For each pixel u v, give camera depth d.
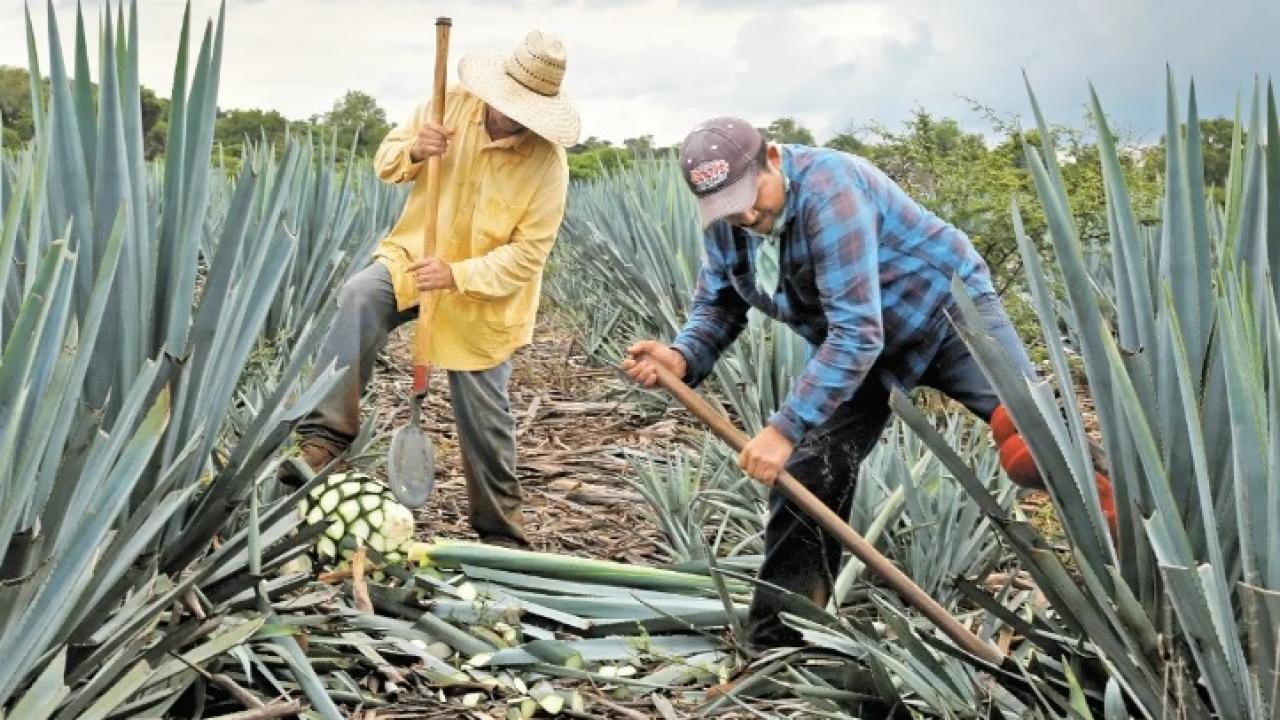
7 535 2.76
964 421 6.63
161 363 3.45
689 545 5.19
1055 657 3.51
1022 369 4.03
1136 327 3.38
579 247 13.70
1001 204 8.12
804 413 3.76
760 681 4.11
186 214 3.57
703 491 5.52
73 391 2.95
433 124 4.82
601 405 8.25
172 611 3.60
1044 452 3.29
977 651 3.74
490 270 4.86
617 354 9.39
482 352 5.07
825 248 3.74
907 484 4.73
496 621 4.43
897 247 3.94
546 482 6.50
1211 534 2.99
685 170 3.71
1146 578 3.23
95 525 2.94
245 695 3.52
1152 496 3.22
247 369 6.64
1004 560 5.18
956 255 4.00
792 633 4.31
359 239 10.73
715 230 3.99
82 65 3.40
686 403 3.95
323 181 8.41
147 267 3.51
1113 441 3.23
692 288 8.85
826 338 3.88
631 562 5.39
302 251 8.23
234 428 5.64
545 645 4.20
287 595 4.17
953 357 4.07
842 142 8.80
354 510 4.50
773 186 3.73
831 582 4.16
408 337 10.83
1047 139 3.25
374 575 4.52
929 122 8.64
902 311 3.98
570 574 4.69
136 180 3.47
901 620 3.71
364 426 5.32
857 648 4.00
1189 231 3.25
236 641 3.39
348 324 4.92
